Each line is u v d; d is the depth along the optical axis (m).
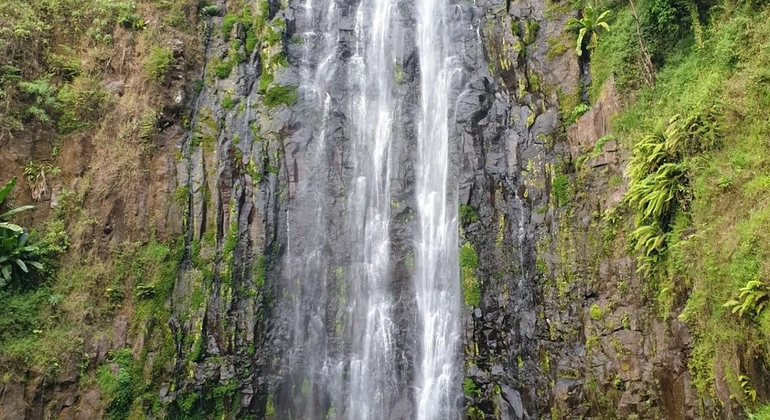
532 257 13.44
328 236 14.44
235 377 12.49
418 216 14.88
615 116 13.07
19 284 11.34
